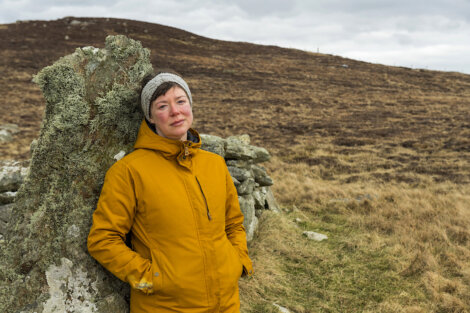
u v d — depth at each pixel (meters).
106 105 1.87
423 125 22.44
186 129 1.63
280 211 6.57
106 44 1.94
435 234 5.50
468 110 27.84
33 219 1.74
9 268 1.74
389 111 28.19
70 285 1.77
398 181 10.88
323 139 19.42
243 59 47.81
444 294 3.72
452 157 14.50
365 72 45.50
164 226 1.52
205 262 1.55
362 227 5.92
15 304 1.70
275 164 13.58
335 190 8.73
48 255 1.75
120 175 1.53
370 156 14.95
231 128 22.97
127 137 1.98
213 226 1.62
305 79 40.53
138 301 1.62
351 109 29.20
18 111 25.08
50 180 1.78
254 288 3.61
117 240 1.49
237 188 4.80
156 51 45.03
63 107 1.79
